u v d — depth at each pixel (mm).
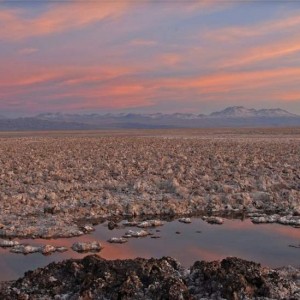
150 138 74438
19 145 53906
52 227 14500
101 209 16875
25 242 13352
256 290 8656
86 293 8461
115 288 8594
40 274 9328
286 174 25203
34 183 22422
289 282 9086
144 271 9188
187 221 15789
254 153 38656
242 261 9602
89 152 40656
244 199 18172
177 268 9914
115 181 22016
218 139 66875
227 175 24531
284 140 61781
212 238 13867
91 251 12508
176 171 26219
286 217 15969
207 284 8875
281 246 13047
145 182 21859
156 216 16656
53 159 33844
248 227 15164
